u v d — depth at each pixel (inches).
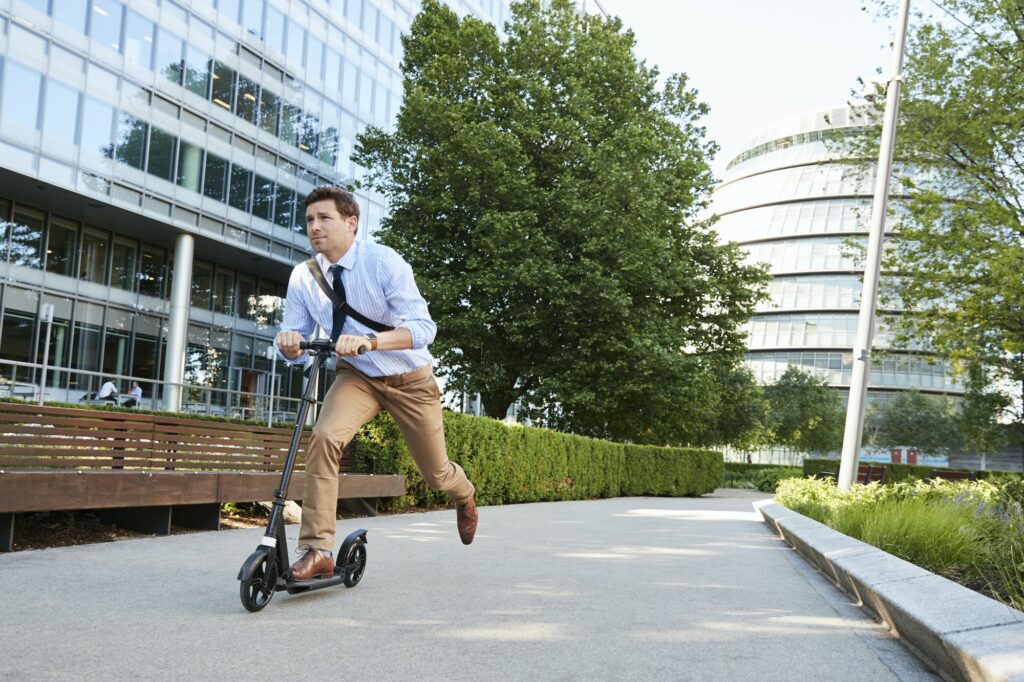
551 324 944.3
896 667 119.8
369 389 165.3
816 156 3789.4
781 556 284.8
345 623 137.6
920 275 733.9
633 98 1025.5
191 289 1161.4
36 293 966.4
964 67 755.4
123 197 976.9
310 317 171.3
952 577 206.5
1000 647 98.7
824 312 3521.2
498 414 1016.2
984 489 412.5
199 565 200.2
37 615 135.3
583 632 138.2
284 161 1217.4
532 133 920.3
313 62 1274.6
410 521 385.1
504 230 868.6
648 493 1037.8
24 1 865.5
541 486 676.1
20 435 219.9
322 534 160.9
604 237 897.5
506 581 194.2
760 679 110.6
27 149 870.4
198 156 1075.3
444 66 977.5
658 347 904.3
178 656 111.7
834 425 2373.3
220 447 303.0
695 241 1123.9
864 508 310.3
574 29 1050.7
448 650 121.6
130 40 982.4
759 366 3565.5
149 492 250.1
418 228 954.1
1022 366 778.2
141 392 1091.9
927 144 752.3
